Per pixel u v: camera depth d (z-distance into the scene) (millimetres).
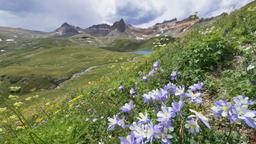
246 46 10461
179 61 9883
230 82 7781
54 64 151000
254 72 7820
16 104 8359
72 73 101875
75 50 192000
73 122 8102
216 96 7535
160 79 9000
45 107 17328
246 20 14117
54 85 93062
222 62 9508
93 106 9273
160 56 13820
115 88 10484
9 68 122438
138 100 7695
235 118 3455
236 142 4801
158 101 4695
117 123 4852
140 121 3912
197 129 3633
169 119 3643
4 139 9164
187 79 8766
